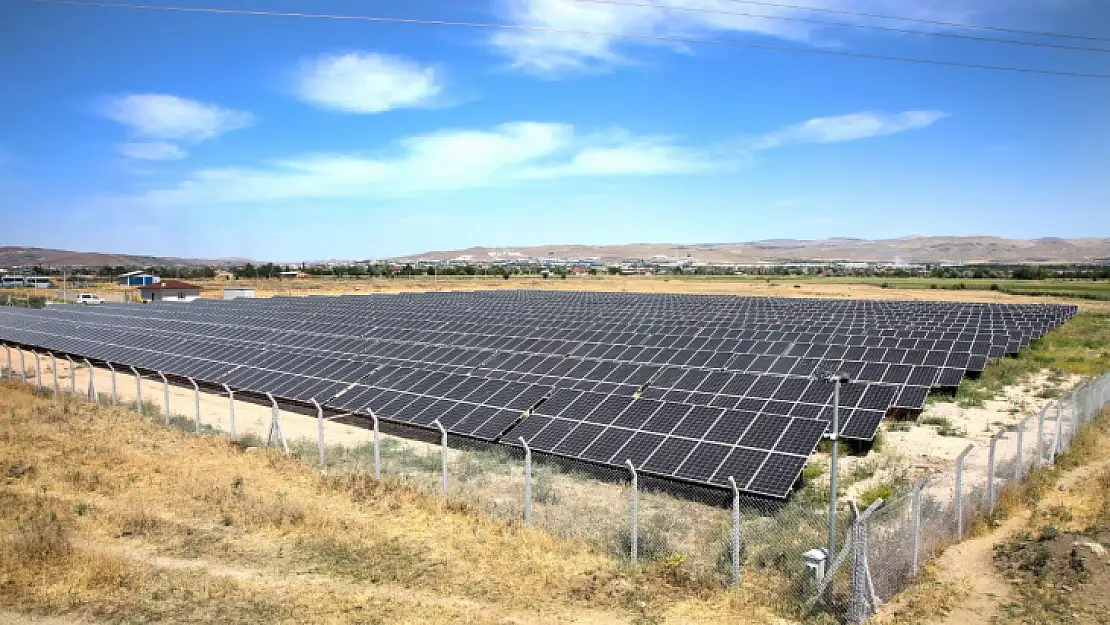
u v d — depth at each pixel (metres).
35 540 13.62
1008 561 14.07
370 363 34.66
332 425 29.05
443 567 14.20
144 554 14.34
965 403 32.34
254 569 13.86
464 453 23.73
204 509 17.25
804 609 12.28
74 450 21.88
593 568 14.19
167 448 23.19
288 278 197.62
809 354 38.94
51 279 192.12
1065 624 11.55
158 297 111.00
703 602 12.80
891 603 12.66
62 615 11.38
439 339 47.31
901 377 31.69
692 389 29.81
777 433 20.11
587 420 23.34
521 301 89.81
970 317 64.81
